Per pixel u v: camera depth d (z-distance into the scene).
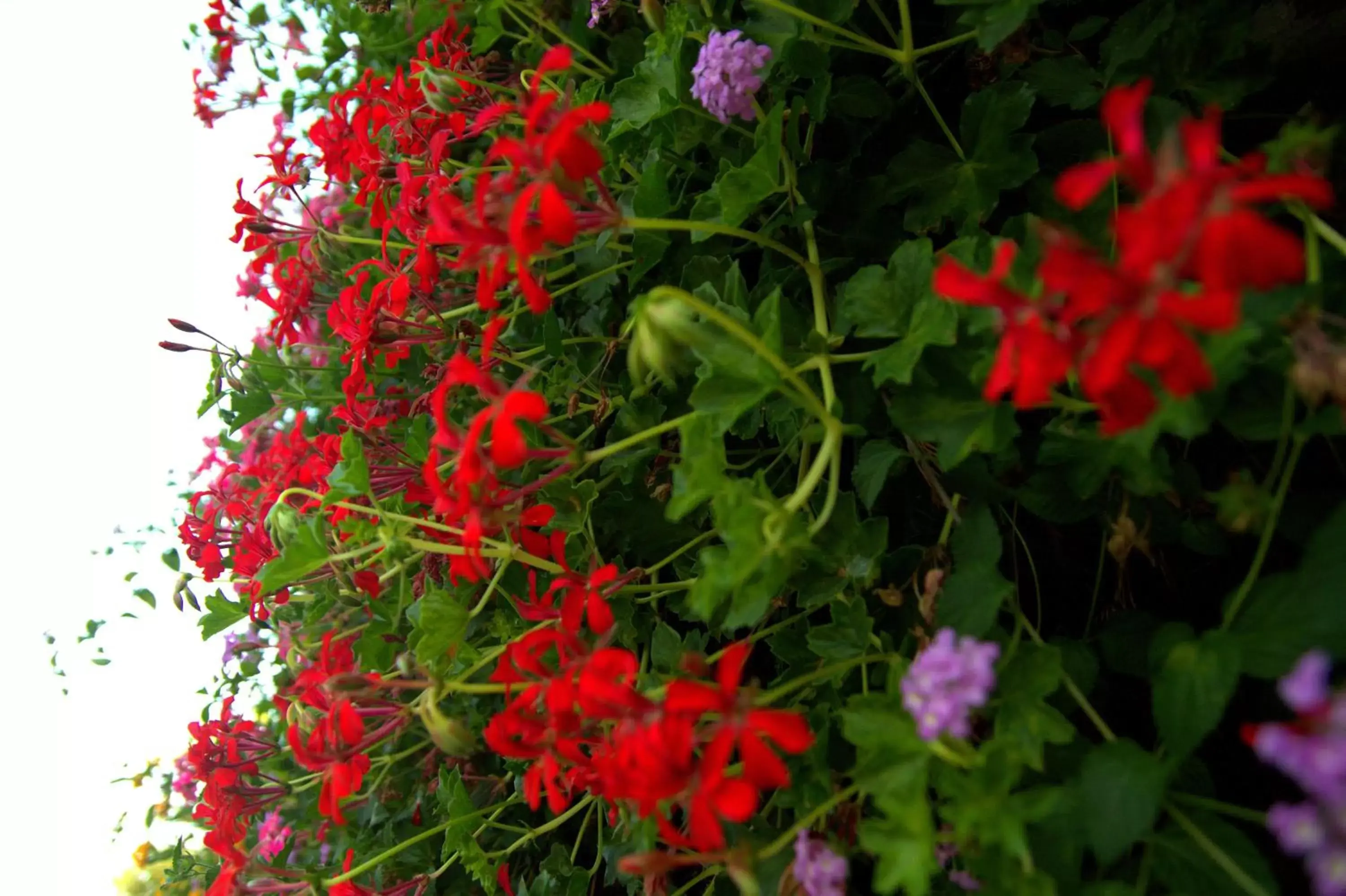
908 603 1.28
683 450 1.15
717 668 1.50
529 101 1.68
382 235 1.98
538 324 1.92
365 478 1.48
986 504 1.18
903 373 1.13
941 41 1.52
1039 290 0.82
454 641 1.49
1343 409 0.85
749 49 1.35
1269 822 0.69
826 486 1.42
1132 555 1.25
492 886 1.70
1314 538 0.88
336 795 1.44
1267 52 1.27
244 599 2.10
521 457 1.17
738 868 1.03
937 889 1.13
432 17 2.27
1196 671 0.91
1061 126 1.34
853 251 1.49
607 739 1.17
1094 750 0.92
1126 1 1.44
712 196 1.52
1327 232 0.94
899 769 1.00
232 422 2.32
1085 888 0.92
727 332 1.19
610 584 1.48
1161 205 0.67
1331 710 0.61
